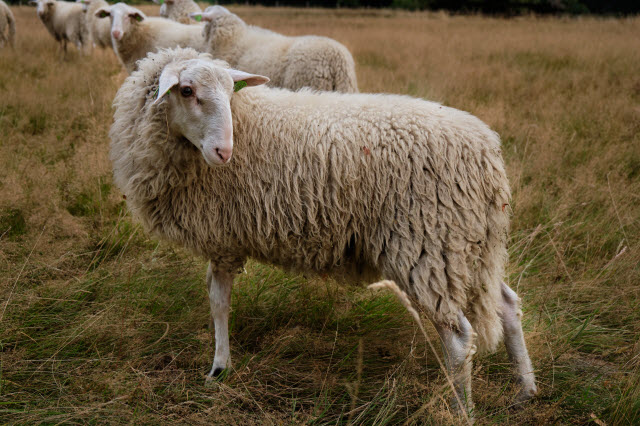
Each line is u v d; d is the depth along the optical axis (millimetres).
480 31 17828
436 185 2525
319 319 3320
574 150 5555
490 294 2621
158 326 3123
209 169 2688
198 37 7449
